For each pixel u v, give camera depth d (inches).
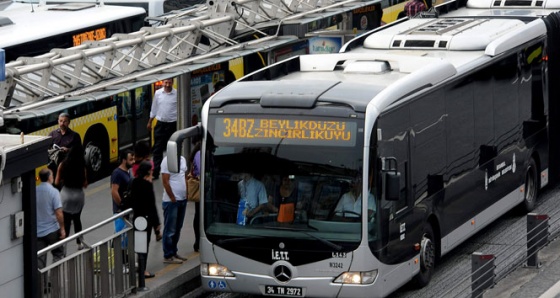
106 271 1576.0
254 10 2175.2
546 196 2268.7
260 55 2593.5
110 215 2144.4
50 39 2260.1
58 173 1819.6
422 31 1990.7
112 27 2448.3
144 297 1638.8
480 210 1900.8
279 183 1572.3
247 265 1587.1
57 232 1644.9
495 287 1695.4
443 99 1749.5
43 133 2092.8
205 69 2438.5
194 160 1803.6
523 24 2110.0
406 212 1630.2
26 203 1379.2
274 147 1573.6
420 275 1701.5
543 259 1836.9
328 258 1553.9
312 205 1560.0
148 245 1779.0
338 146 1550.2
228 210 1593.3
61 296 1475.1
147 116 2511.1
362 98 1565.0
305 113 1565.0
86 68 1836.9
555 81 2192.4
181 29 1968.5
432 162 1716.3
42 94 1691.7
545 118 2171.5
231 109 1595.7
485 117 1904.5
